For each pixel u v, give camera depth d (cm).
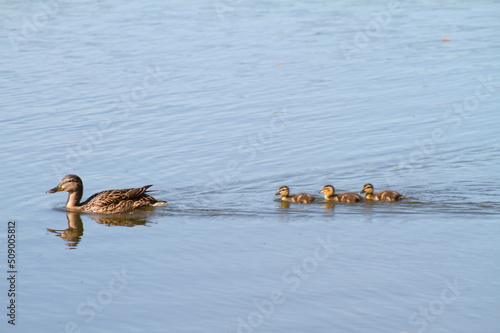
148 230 1609
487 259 1372
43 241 1554
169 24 4238
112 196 1748
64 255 1466
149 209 1756
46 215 1733
